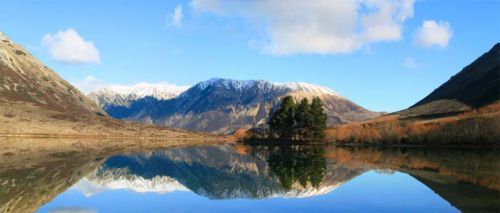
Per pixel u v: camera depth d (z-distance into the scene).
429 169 50.34
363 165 56.72
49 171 46.66
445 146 104.75
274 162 64.44
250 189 36.66
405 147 105.88
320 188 36.59
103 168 53.81
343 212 26.89
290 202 30.19
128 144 123.00
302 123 136.62
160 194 33.38
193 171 53.84
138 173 50.19
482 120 101.50
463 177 42.12
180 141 159.62
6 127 143.88
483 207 26.88
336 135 131.12
